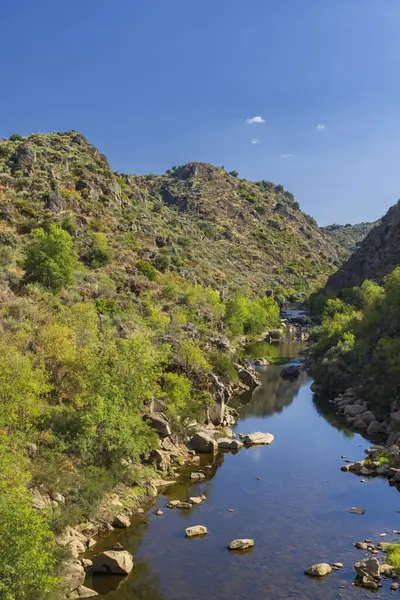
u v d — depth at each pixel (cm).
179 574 2694
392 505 3581
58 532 2906
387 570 2711
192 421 4997
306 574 2697
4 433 3269
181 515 3403
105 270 9512
